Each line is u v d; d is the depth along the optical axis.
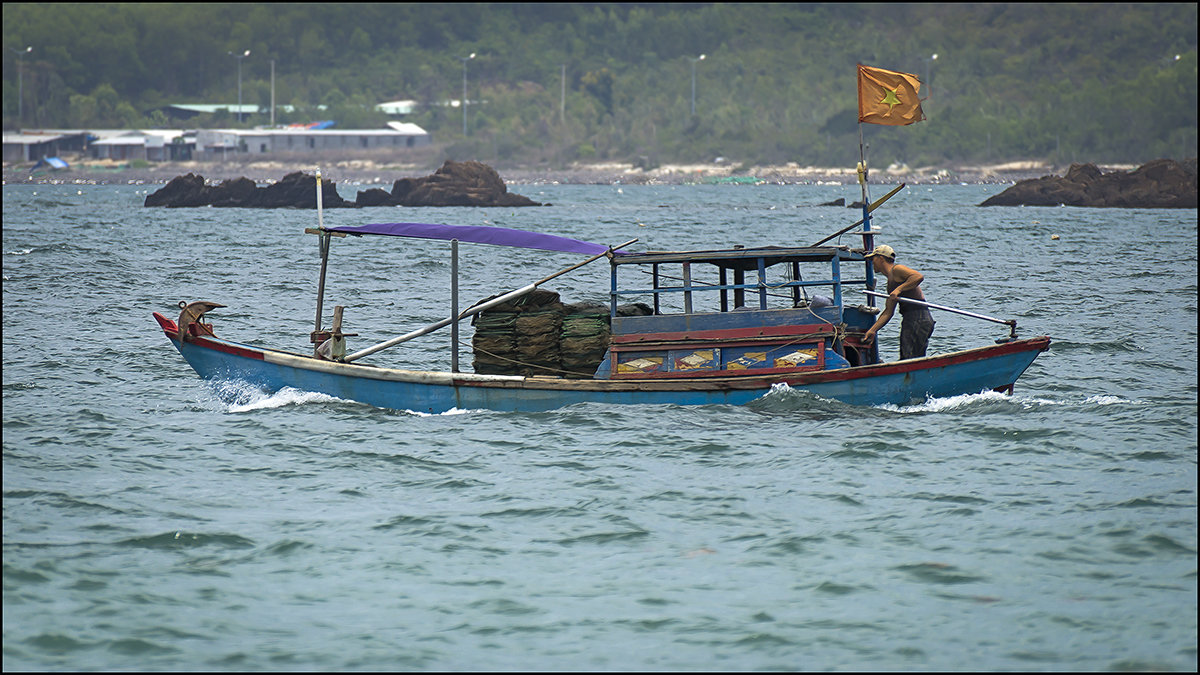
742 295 66.88
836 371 64.06
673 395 64.62
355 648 36.25
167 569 42.25
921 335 67.31
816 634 37.16
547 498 50.41
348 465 55.53
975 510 48.19
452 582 41.38
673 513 48.41
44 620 37.75
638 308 67.00
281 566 42.72
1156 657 35.19
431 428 61.97
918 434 60.03
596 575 42.00
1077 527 45.78
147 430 62.09
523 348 65.62
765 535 45.78
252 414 65.69
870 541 44.94
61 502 49.62
